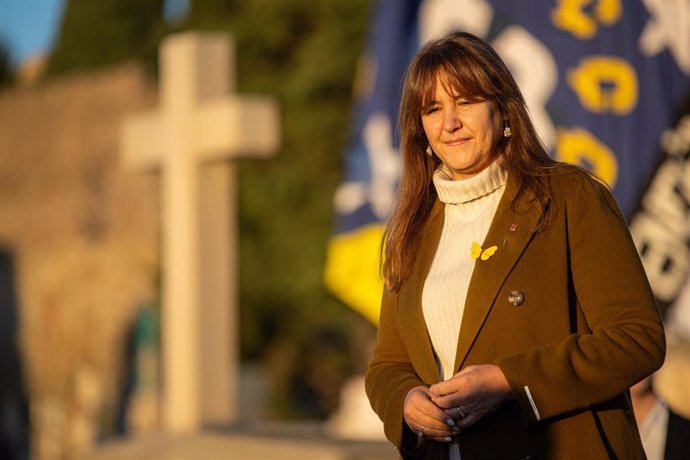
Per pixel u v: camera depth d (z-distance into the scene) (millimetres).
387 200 11469
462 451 6406
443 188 6723
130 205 32312
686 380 8781
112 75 33469
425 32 11359
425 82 6633
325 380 32000
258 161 29594
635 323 6223
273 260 29750
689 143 11055
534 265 6410
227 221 17469
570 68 11078
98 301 32750
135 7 39500
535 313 6363
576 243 6391
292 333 31188
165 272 17562
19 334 35188
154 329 30906
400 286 6926
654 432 8773
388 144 11477
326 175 29234
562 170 6559
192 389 16969
